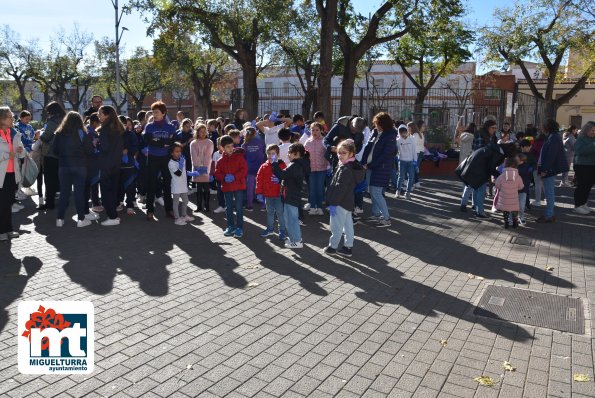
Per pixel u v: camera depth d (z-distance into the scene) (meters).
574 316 4.80
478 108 19.02
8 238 7.34
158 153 8.66
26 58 45.38
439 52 28.11
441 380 3.63
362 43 19.36
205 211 9.82
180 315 4.71
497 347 4.16
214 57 28.98
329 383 3.57
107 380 3.56
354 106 20.03
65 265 6.18
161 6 20.64
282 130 9.36
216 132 11.38
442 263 6.53
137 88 49.19
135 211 9.73
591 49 21.50
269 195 7.54
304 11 25.09
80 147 8.02
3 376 3.59
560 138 8.98
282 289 5.46
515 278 5.95
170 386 3.50
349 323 4.59
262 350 4.05
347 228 6.73
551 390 3.51
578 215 9.93
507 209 8.54
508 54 25.38
